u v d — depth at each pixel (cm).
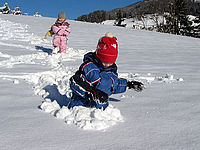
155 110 246
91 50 818
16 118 218
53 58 625
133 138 175
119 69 512
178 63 627
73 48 858
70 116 212
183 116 226
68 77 389
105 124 195
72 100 241
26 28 1441
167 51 952
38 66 515
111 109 223
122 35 1580
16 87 343
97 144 164
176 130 191
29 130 188
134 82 246
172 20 4369
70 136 177
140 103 275
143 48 1036
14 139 171
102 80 227
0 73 424
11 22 1709
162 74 463
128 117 224
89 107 237
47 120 212
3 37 979
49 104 246
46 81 363
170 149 158
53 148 158
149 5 4803
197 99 287
